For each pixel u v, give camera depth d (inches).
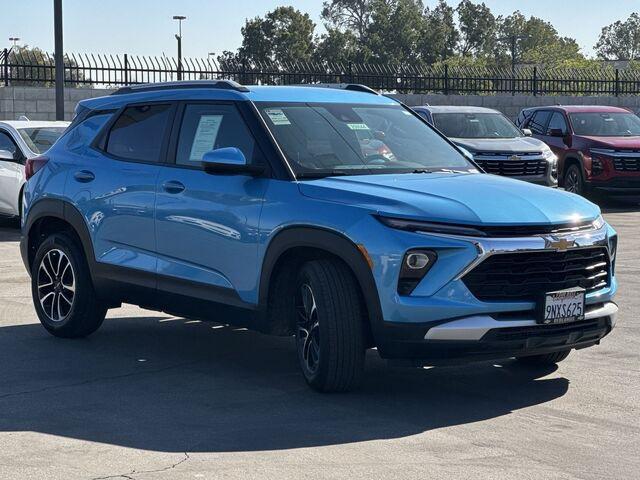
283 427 236.1
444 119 780.0
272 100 293.1
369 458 214.4
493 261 243.8
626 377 285.3
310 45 4131.4
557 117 862.5
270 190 270.7
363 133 294.5
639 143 815.7
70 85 1138.7
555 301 250.1
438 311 241.4
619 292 424.8
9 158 625.3
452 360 244.7
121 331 346.0
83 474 204.2
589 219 262.8
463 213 245.9
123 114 322.0
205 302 287.0
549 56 4490.7
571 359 307.0
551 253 250.1
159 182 298.8
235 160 272.5
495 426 238.2
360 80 1266.0
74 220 322.7
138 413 247.9
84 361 302.8
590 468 209.5
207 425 237.8
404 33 4382.4
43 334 340.8
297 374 286.7
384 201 251.3
